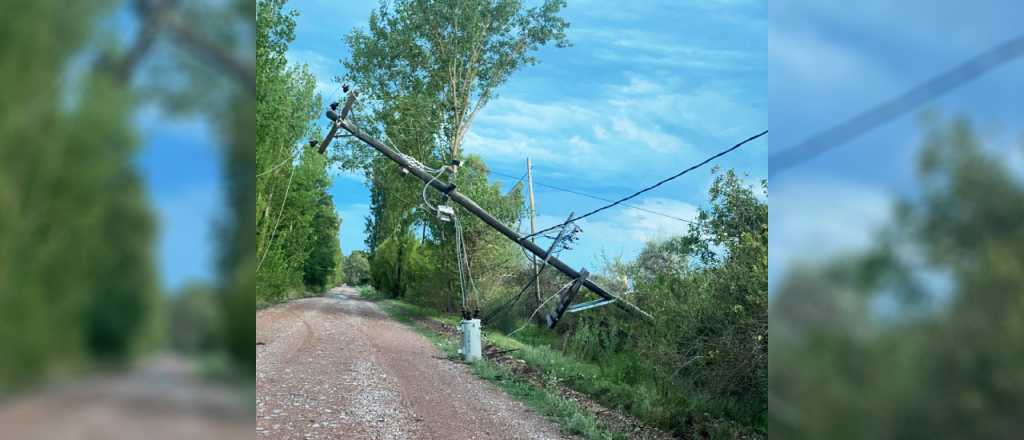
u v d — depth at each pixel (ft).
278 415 26.37
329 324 69.26
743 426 28.84
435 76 92.32
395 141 92.02
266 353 43.39
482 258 84.28
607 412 33.86
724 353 30.19
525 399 35.68
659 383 33.37
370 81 92.58
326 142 55.06
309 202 81.76
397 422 27.35
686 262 34.42
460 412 30.63
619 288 50.52
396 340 60.49
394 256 149.89
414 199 94.22
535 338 71.41
